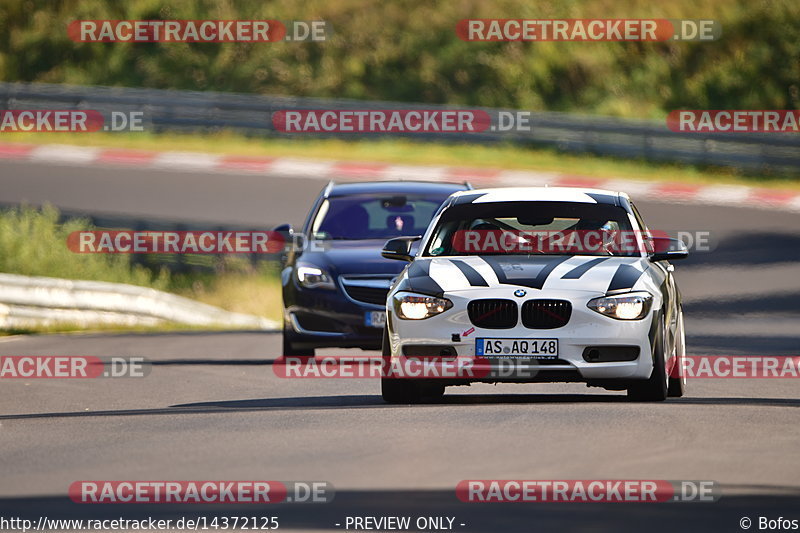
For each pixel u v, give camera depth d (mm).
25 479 24266
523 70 154750
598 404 33562
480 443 27234
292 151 131500
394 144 136000
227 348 53906
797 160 129500
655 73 155875
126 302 69250
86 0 167125
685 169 130625
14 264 80188
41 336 60312
